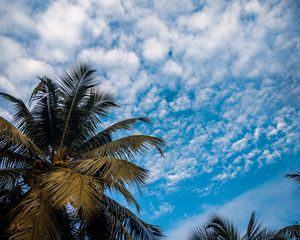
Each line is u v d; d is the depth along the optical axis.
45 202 10.83
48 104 14.28
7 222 11.89
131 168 11.38
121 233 12.43
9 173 11.73
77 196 9.99
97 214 12.60
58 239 10.60
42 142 13.82
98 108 14.91
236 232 14.98
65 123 14.02
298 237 14.00
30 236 10.01
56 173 10.91
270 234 14.36
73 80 14.77
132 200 11.41
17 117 13.88
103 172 12.09
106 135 14.46
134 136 12.95
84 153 13.38
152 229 13.22
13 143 12.42
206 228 15.45
